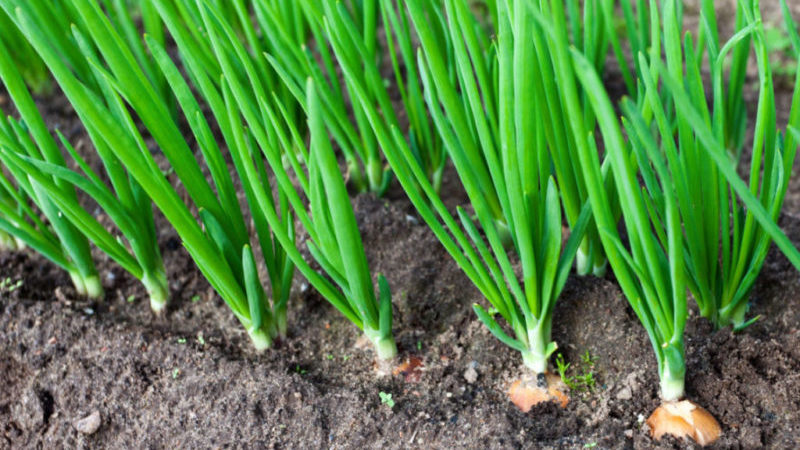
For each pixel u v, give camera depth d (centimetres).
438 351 92
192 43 93
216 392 90
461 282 97
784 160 83
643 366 87
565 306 92
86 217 88
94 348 95
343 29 92
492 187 94
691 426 83
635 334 89
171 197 82
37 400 93
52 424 92
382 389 89
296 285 98
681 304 78
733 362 86
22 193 101
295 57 96
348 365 92
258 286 88
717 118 81
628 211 76
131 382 92
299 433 87
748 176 111
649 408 85
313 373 92
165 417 90
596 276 93
